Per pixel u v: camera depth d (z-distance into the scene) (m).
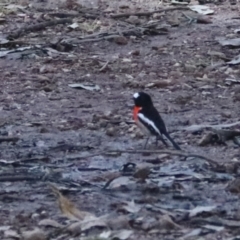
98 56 17.16
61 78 15.62
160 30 18.94
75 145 11.77
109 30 18.86
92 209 9.39
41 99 14.34
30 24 19.34
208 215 9.12
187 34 18.84
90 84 15.18
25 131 12.55
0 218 9.21
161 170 10.63
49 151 11.61
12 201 9.75
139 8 20.89
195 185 10.10
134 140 11.99
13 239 8.62
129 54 17.30
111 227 8.77
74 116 13.34
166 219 8.78
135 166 10.67
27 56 16.98
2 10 20.16
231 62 16.55
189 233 8.62
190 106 13.88
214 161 10.59
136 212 9.16
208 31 19.08
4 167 10.91
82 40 18.09
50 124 12.88
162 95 14.60
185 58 17.05
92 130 12.56
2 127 12.77
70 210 9.20
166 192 9.86
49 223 8.91
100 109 13.75
